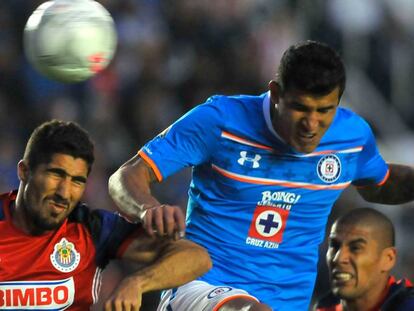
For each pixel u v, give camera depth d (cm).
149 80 4700
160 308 1856
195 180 1861
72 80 2072
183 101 4734
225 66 4825
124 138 4522
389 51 4978
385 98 4944
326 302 2053
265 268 1836
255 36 4906
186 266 1625
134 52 4725
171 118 4666
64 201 1614
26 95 4616
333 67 1672
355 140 1870
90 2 2109
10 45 4738
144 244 1675
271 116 1783
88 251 1680
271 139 1791
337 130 1844
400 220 4278
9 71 4650
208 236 1839
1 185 4200
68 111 4538
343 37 4953
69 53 2034
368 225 1950
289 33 4978
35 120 4528
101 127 4466
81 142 1616
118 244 1686
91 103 4569
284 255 1845
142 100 4609
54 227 1639
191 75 4766
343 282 1958
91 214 1702
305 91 1666
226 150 1802
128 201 1686
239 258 1827
